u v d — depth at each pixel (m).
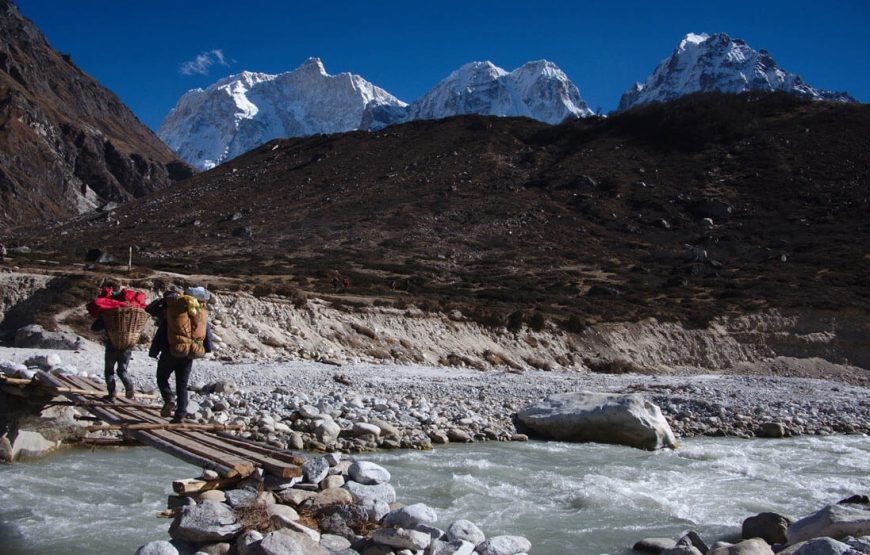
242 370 23.55
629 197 96.94
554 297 52.69
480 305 44.78
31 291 32.25
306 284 45.56
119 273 37.75
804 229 81.50
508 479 11.98
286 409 16.59
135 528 8.48
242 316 32.91
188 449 7.41
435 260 73.62
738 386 31.78
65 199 176.88
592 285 61.84
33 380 11.30
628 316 48.03
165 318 9.05
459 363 36.62
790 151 103.44
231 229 90.12
